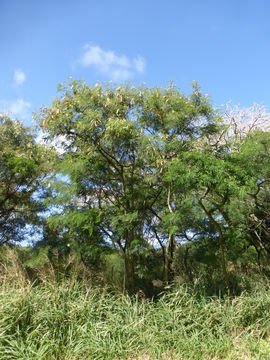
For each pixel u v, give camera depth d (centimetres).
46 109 945
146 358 604
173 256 1162
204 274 1085
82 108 916
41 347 574
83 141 940
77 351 586
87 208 976
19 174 1262
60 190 953
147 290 982
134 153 943
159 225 1120
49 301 692
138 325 684
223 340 669
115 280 1037
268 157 884
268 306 796
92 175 945
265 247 1280
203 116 964
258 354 610
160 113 949
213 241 1066
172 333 671
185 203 916
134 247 909
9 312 630
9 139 1291
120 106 930
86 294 734
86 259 1022
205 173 785
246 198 1107
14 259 872
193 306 768
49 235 1145
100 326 658
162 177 902
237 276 1061
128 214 891
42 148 1169
